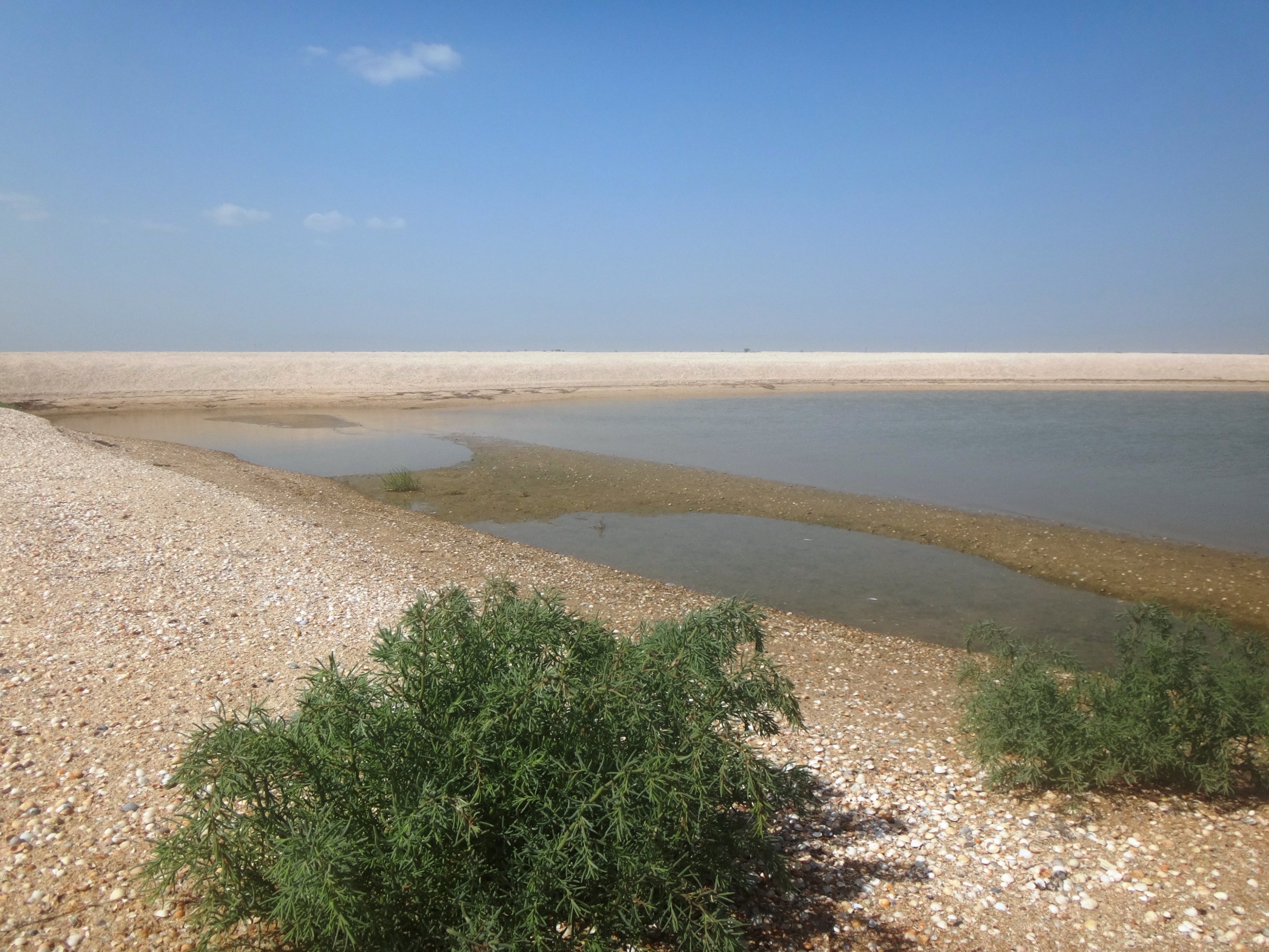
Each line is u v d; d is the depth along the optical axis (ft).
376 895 9.46
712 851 11.44
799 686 23.99
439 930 9.88
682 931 10.77
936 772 17.83
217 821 10.21
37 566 31.12
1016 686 17.43
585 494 60.95
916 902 12.98
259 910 10.21
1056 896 13.16
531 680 10.75
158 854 10.41
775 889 13.11
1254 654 18.47
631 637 14.51
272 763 10.07
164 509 43.88
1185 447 86.99
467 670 10.92
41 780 15.71
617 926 10.60
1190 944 11.95
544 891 9.93
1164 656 17.11
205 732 10.80
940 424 113.09
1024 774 16.49
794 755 18.63
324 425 109.81
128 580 30.45
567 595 34.12
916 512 52.95
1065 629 32.01
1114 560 41.22
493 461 76.89
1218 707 16.08
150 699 20.07
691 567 41.42
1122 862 14.15
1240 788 16.85
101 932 11.45
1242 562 40.42
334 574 33.83
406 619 11.39
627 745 10.97
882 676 25.40
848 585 38.01
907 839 14.93
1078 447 87.04
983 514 51.93
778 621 31.68
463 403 141.18
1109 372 224.74
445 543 43.60
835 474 69.05
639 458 77.87
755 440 93.81
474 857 9.95
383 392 154.92
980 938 12.14
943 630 31.94
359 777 10.37
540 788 10.30
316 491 60.34
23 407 127.85
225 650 24.00
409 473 70.38
